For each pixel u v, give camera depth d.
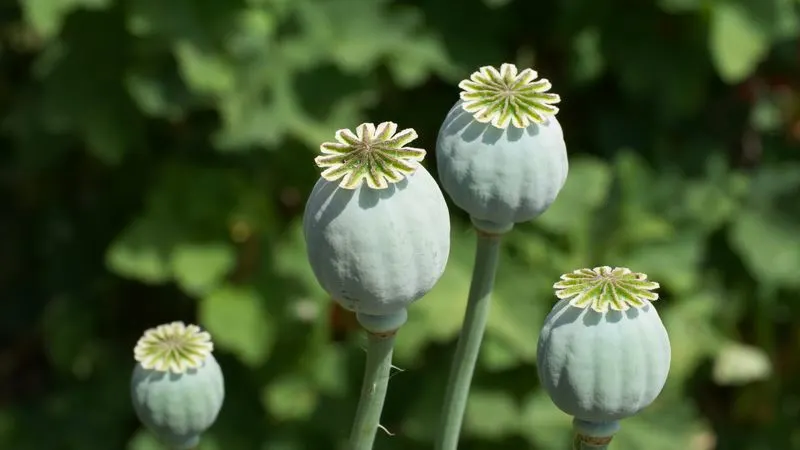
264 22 3.32
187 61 3.17
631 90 3.58
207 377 1.50
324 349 3.48
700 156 3.74
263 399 3.52
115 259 3.38
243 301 3.41
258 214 3.46
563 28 3.53
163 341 1.50
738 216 3.63
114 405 3.87
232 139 3.22
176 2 3.23
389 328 1.21
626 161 3.36
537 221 3.34
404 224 1.12
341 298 1.17
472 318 1.38
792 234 3.61
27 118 3.81
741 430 3.92
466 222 3.39
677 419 3.33
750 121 3.88
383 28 3.43
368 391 1.26
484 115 1.24
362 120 3.54
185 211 3.45
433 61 3.43
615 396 1.19
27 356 4.45
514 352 3.19
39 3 3.18
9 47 4.00
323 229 1.13
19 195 4.26
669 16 3.52
